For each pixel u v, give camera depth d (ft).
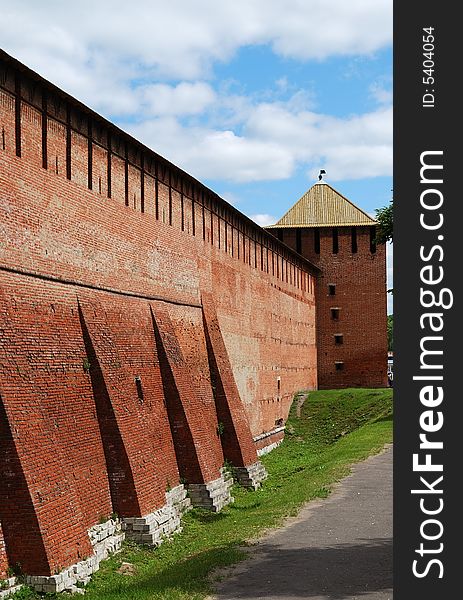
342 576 58.29
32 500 60.95
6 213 68.18
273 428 167.63
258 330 157.48
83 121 84.07
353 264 222.07
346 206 227.61
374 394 192.95
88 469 75.92
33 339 70.08
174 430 97.60
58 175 77.97
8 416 61.82
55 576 60.70
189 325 113.29
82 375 78.02
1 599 58.29
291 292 191.72
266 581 57.88
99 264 85.76
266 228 225.35
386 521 76.89
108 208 88.89
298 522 78.74
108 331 83.82
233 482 115.44
